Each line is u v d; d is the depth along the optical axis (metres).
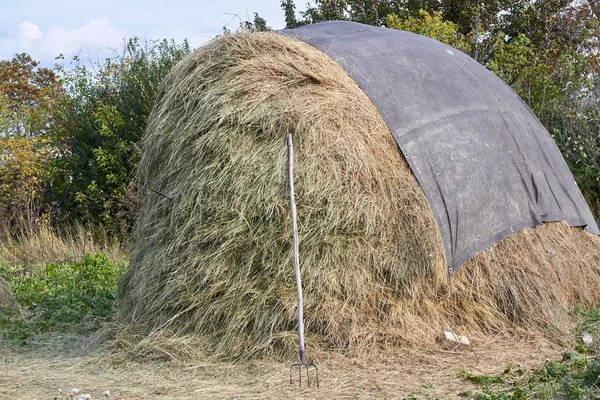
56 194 16.22
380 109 6.84
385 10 21.17
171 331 6.22
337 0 21.23
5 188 15.01
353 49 7.44
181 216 6.37
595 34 16.64
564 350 6.09
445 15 21.22
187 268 6.29
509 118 7.75
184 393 5.10
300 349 5.49
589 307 7.36
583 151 12.84
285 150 6.19
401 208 6.39
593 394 4.41
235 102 6.39
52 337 7.23
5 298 8.49
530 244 7.01
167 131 6.79
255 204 6.12
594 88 14.20
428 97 7.19
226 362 5.84
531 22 20.56
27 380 5.51
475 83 7.82
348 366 5.68
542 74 15.69
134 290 6.77
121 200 14.70
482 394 4.67
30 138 16.78
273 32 7.60
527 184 7.34
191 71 6.87
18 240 13.73
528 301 6.62
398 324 6.12
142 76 15.88
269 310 5.98
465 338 6.14
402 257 6.29
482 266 6.67
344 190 6.21
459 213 6.63
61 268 11.18
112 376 5.64
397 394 4.95
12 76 27.38
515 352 6.04
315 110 6.38
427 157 6.72
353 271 6.14
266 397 4.94
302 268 6.03
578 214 7.89
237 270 6.14
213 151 6.32
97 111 15.92
